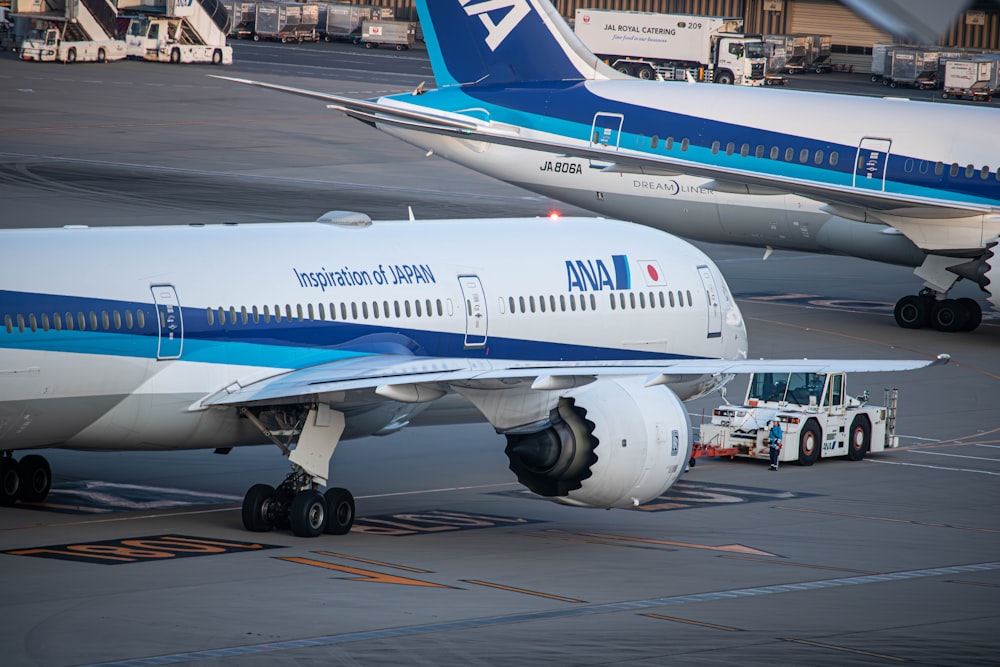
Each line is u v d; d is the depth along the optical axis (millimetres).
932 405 142375
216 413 93000
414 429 130250
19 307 85750
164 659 64875
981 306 191125
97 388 88625
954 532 100375
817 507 107250
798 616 76750
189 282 92000
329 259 98562
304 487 93438
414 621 72750
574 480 92438
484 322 103875
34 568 81688
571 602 78188
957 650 70688
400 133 198750
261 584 79500
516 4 190375
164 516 96688
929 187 167625
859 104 175125
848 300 192875
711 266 119688
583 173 188500
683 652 68625
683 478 116375
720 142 178000
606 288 111125
